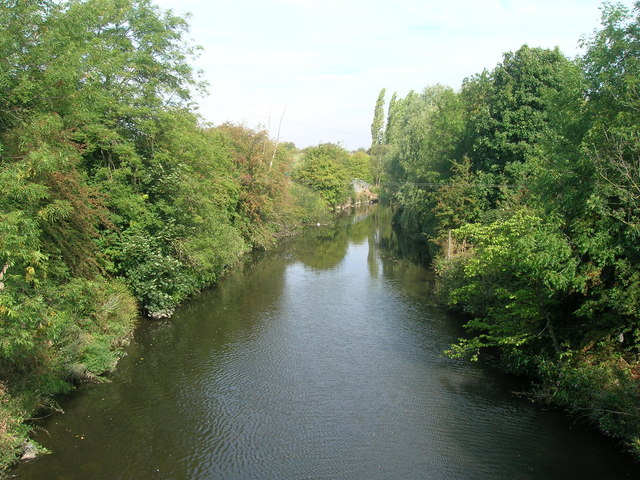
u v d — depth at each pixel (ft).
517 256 45.52
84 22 50.57
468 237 97.35
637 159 40.52
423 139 167.12
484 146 111.24
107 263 63.72
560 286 40.86
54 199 44.88
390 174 222.48
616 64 44.91
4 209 35.50
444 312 78.74
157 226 74.23
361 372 55.01
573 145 47.83
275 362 57.72
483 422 43.60
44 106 41.96
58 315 42.55
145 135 74.69
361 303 84.38
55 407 44.52
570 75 53.47
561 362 46.16
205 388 50.47
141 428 42.27
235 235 114.11
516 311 49.29
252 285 98.43
